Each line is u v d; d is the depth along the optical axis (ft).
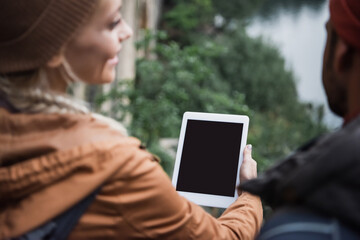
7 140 3.62
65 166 3.48
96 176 3.50
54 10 3.60
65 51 3.74
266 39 65.41
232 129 5.51
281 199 2.37
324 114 54.39
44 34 3.62
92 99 24.25
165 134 23.03
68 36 3.66
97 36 3.78
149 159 3.75
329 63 2.67
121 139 3.64
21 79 3.76
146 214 3.66
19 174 3.48
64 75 3.81
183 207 3.83
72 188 3.48
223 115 5.57
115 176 3.56
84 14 3.67
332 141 2.29
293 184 2.27
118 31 3.99
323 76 2.73
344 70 2.58
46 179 3.47
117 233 3.62
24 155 3.56
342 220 2.15
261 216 4.64
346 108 2.67
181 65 22.67
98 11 3.74
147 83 21.91
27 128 3.64
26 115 3.68
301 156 2.39
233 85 58.29
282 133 38.86
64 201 3.47
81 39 3.74
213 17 66.64
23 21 3.58
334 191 2.16
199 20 63.87
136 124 20.01
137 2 36.14
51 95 3.76
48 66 3.74
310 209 2.24
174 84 21.94
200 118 5.62
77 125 3.63
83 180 3.48
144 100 20.36
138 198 3.61
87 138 3.57
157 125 20.03
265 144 34.42
